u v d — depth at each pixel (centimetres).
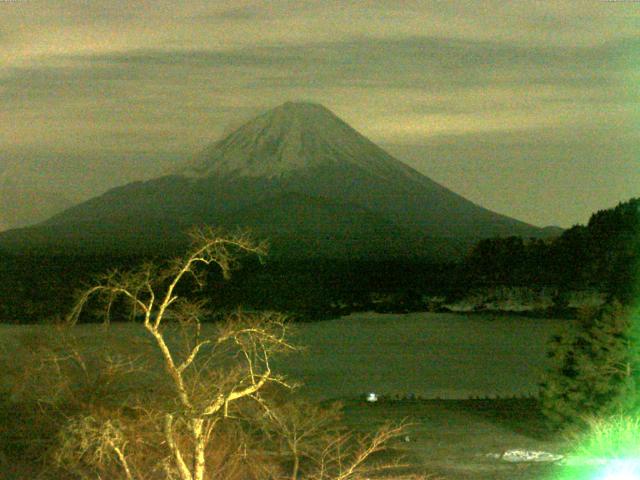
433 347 5850
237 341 1345
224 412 1313
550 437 2509
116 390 1802
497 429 2625
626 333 2461
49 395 1900
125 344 1945
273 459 1747
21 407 1931
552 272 10288
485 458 2150
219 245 1284
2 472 1789
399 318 8506
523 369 4722
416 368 4659
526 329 7269
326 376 4206
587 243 9806
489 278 10869
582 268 9712
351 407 3125
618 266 8619
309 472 1755
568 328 2584
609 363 2458
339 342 6003
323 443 1970
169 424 1299
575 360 2519
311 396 3497
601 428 2188
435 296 10738
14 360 2000
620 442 2128
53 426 1836
